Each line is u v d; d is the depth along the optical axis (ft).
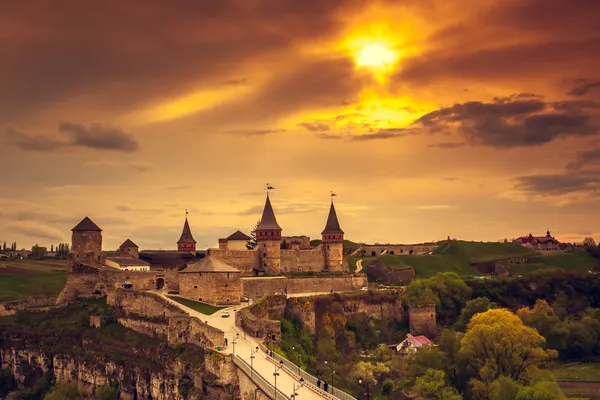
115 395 653.30
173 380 591.78
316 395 404.77
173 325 642.22
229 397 506.48
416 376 626.64
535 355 602.03
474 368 622.95
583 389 654.53
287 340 655.35
